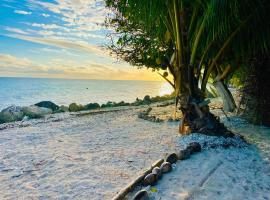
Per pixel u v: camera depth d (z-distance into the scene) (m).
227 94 8.92
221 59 7.65
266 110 8.57
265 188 4.00
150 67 11.91
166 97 20.14
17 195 3.99
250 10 6.31
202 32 6.45
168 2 6.55
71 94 51.81
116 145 6.58
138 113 12.02
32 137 7.78
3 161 5.54
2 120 11.65
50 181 4.47
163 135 7.49
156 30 7.64
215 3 5.31
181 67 6.95
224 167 4.81
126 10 7.28
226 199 3.66
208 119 6.79
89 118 11.29
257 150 5.95
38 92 59.28
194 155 5.49
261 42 6.63
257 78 8.70
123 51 11.84
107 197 3.84
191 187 4.02
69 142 7.03
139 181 4.16
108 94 52.91
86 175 4.68
